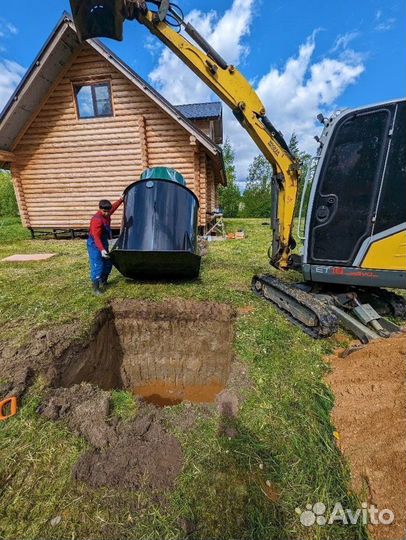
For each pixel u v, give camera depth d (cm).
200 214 948
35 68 803
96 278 458
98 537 149
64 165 955
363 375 253
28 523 155
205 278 541
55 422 219
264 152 407
